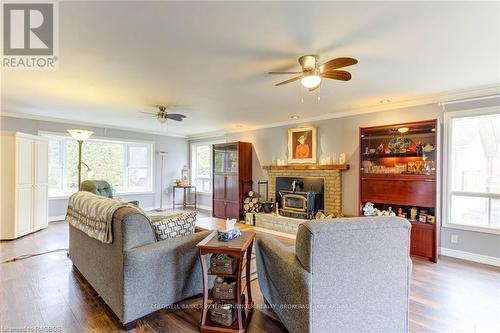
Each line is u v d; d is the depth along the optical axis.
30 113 5.13
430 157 3.75
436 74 2.92
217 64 2.66
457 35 2.08
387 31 2.03
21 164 4.45
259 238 2.42
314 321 1.57
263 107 4.48
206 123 6.13
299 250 1.66
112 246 2.18
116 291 2.09
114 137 6.64
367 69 2.78
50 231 4.83
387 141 4.22
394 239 1.69
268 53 2.41
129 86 3.36
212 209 6.86
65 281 2.81
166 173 7.83
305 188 5.28
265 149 6.25
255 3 1.68
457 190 3.71
